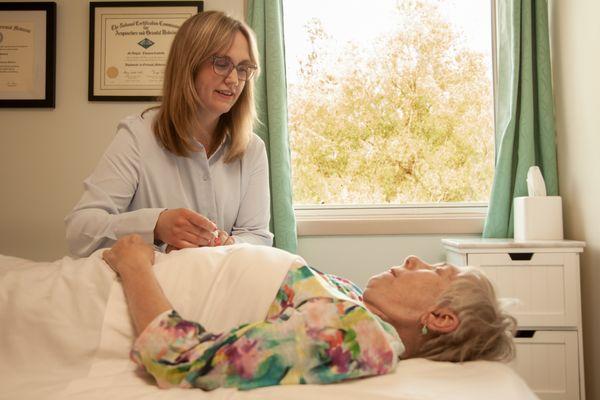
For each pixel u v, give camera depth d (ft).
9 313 3.30
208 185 5.23
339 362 2.84
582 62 7.09
